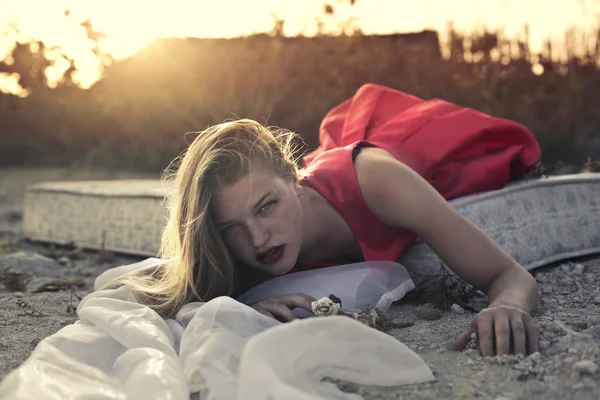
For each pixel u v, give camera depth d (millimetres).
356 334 2148
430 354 2420
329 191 3035
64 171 10836
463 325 2777
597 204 3961
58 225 5344
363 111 4223
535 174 3996
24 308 3438
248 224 2711
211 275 2811
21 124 11883
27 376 2047
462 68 9000
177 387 2014
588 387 2010
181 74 9625
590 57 9211
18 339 2863
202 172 2703
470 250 2799
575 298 3066
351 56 8984
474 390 2061
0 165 12219
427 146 3758
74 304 3545
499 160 3758
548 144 8367
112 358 2336
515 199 3668
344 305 2848
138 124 10461
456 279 3215
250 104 8977
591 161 4535
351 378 2146
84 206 5109
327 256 3119
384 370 2146
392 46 9078
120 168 10844
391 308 3137
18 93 11781
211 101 9344
